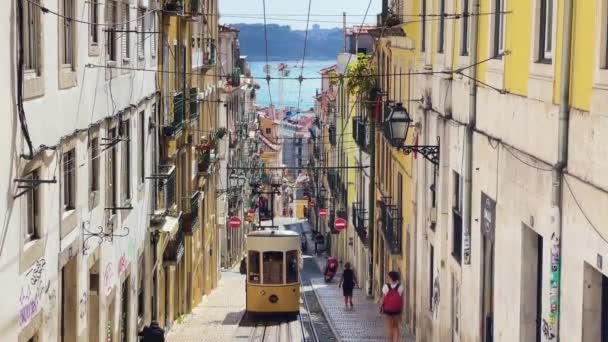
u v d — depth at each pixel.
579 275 12.56
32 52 14.39
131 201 23.33
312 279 53.19
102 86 19.52
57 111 15.66
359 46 59.28
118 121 21.34
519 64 15.77
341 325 31.66
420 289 26.25
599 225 11.79
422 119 26.17
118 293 21.58
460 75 20.73
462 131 20.36
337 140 65.88
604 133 11.62
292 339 30.12
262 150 110.94
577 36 12.78
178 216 31.38
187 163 35.06
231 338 30.00
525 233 15.50
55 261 15.64
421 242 26.12
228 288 49.50
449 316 22.08
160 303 29.44
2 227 12.68
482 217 18.55
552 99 13.84
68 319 17.27
